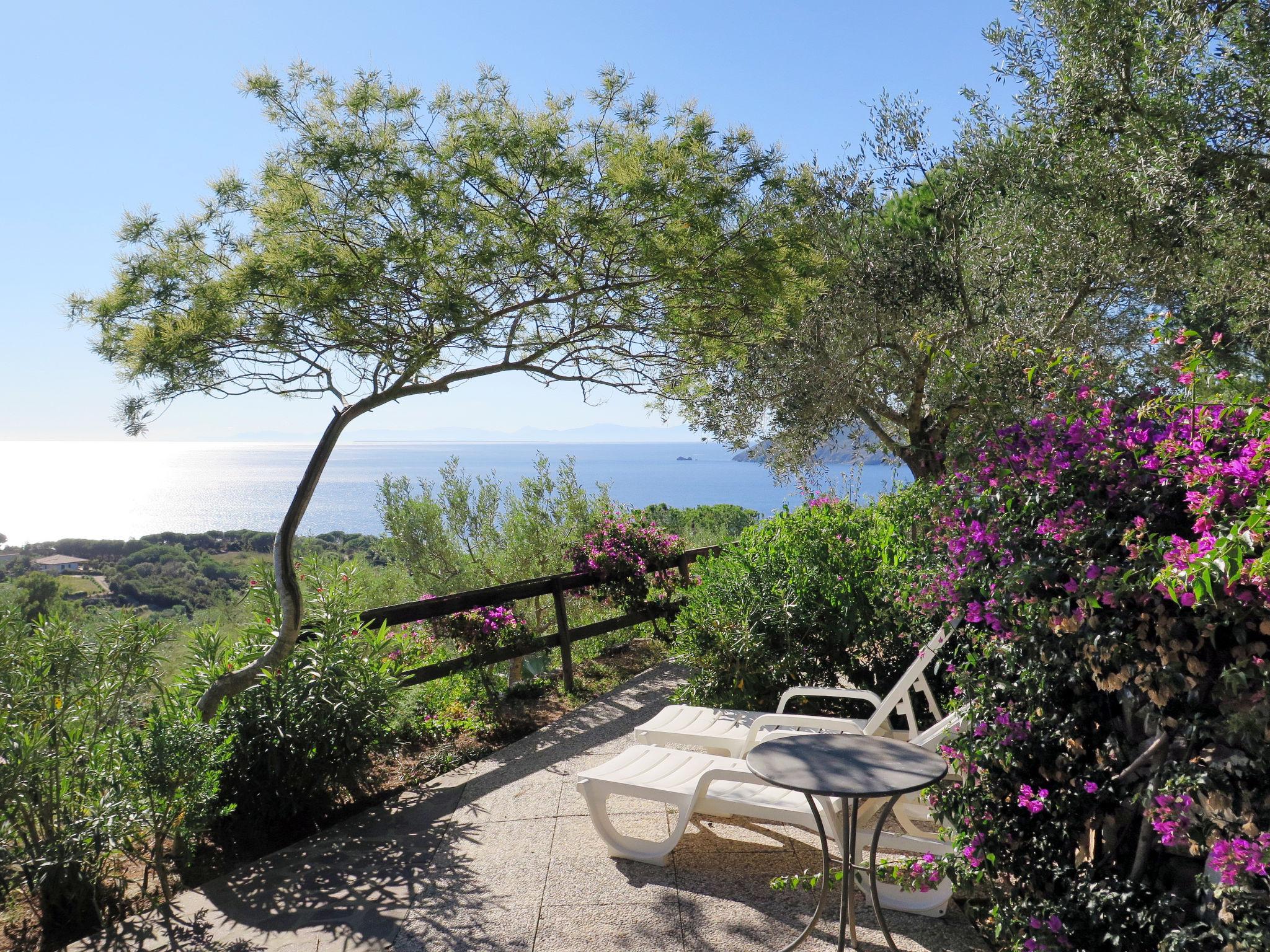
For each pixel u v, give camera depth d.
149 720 3.51
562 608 6.53
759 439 7.76
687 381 5.70
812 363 6.84
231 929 3.04
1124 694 2.25
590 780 3.43
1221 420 2.09
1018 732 2.37
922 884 2.72
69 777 3.38
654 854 3.37
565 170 4.34
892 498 5.43
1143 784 2.15
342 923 3.04
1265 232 5.98
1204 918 2.02
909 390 7.23
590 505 9.10
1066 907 2.26
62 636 3.57
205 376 4.35
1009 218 6.80
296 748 3.96
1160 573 1.83
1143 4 5.92
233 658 4.40
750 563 5.32
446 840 3.74
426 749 5.09
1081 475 2.28
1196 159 5.61
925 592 3.12
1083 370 2.53
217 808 3.77
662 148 4.46
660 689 6.27
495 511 9.38
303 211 4.34
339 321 4.21
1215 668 1.93
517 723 5.61
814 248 4.98
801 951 2.70
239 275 4.10
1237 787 1.86
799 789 2.37
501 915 3.02
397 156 4.32
